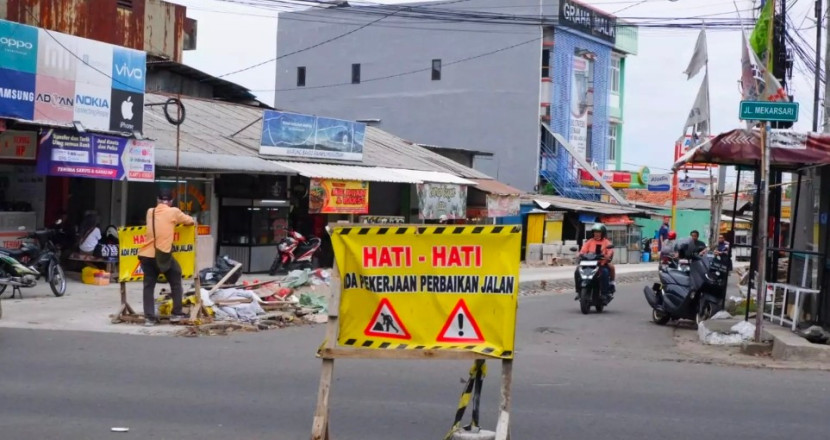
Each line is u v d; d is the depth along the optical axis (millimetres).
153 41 30328
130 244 13977
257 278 22188
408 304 6352
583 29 43750
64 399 8297
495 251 6223
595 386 9508
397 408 8180
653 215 41906
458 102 44344
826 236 12797
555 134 42156
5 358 10367
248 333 13336
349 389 9000
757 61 13469
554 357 11789
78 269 19875
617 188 46312
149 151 19469
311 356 11062
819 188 13195
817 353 11438
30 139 18078
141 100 19344
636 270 34656
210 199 23062
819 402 8781
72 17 26859
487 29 43469
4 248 16953
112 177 18594
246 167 21531
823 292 12773
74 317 14258
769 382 9891
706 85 19875
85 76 17938
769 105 11625
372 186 30531
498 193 32344
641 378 10070
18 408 7910
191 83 29156
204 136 23719
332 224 6473
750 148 13102
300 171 23188
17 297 16562
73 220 20812
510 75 42938
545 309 19031
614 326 16016
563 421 7809
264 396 8594
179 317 13719
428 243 6320
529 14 42219
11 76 16438
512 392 9102
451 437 6672
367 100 46875
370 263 6398
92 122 18141
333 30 47688
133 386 8945
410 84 45656
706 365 11211
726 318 15242
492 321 6211
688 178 48469
